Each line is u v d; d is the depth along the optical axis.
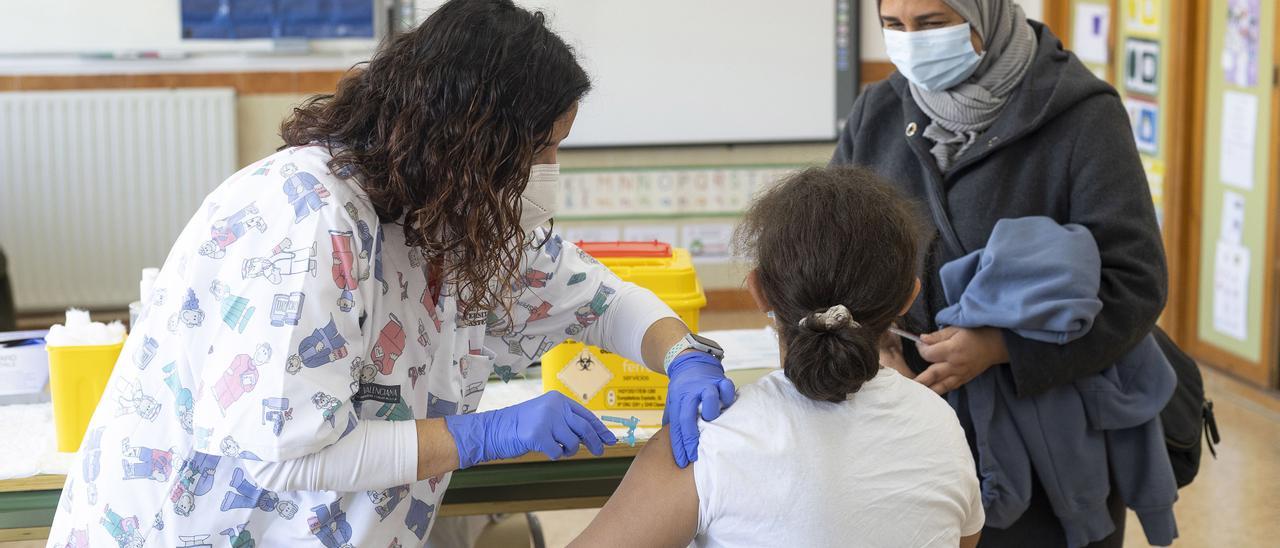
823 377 1.19
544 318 1.62
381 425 1.28
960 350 1.77
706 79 5.07
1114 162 1.79
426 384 1.39
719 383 1.31
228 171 5.00
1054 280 1.71
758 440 1.21
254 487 1.30
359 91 1.27
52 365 1.74
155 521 1.30
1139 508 1.86
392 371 1.33
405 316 1.35
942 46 1.81
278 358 1.18
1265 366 4.01
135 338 1.33
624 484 1.26
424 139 1.21
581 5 4.95
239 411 1.19
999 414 1.82
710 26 5.02
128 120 4.91
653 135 5.11
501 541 2.29
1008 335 1.76
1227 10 4.04
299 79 5.02
